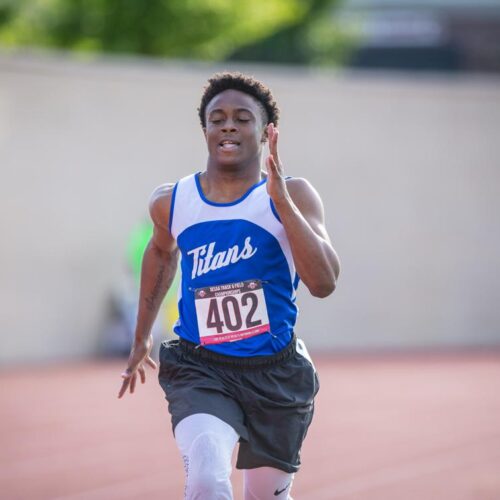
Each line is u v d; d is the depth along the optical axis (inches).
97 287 1952.5
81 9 2628.0
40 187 1882.4
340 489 908.0
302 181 542.9
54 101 1895.9
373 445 1130.7
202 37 2689.5
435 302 2336.4
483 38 4271.7
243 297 523.8
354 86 2223.2
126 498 861.8
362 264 2246.6
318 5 3535.9
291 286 539.2
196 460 486.9
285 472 542.6
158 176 2015.3
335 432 1218.0
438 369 1937.7
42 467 989.2
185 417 508.4
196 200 532.1
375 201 2256.4
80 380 1659.7
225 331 528.4
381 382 1728.6
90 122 1937.7
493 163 2384.4
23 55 1861.5
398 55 4276.6
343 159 2217.0
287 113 2153.1
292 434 536.7
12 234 1850.4
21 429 1205.1
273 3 2716.5
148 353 599.2
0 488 896.9
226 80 543.8
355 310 2247.8
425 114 2306.8
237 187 531.8
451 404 1466.5
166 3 2620.6
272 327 531.5
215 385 522.9
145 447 1096.2
